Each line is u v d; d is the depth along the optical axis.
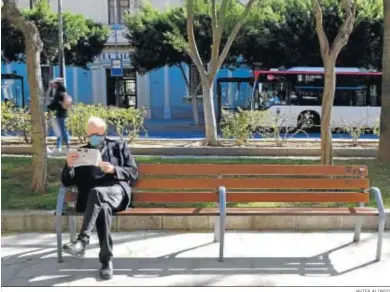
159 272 4.44
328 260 4.73
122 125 12.45
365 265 4.60
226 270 4.48
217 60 12.25
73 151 4.62
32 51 6.32
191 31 12.23
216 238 5.29
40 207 5.96
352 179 5.20
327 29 20.09
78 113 12.11
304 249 5.03
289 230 5.67
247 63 22.39
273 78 18.84
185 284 4.18
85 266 4.57
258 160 9.79
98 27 25.06
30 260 4.72
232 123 12.18
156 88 29.39
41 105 6.57
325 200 5.19
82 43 24.19
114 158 4.90
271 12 20.56
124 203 4.76
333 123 18.92
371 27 20.33
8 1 6.18
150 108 29.34
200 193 5.14
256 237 5.41
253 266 4.58
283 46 20.59
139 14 22.94
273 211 4.96
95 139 4.86
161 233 5.55
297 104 18.70
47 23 22.14
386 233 5.54
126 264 4.63
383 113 9.16
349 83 19.02
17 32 21.95
